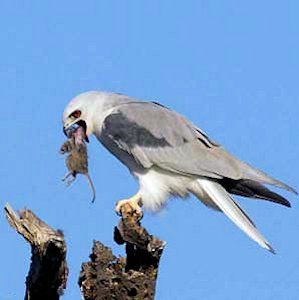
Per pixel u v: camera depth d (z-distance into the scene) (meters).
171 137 12.45
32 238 8.12
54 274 8.12
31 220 8.31
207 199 12.39
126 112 12.77
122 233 9.02
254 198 12.30
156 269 9.01
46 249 7.98
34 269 8.19
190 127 12.80
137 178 12.47
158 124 12.59
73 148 11.80
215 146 12.77
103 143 12.91
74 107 13.02
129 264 9.06
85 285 8.66
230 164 12.27
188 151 12.38
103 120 12.77
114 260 8.72
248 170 12.23
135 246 9.01
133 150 12.37
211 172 12.19
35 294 8.29
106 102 13.09
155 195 12.20
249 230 11.52
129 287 8.67
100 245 8.72
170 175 12.34
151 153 12.29
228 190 12.54
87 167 11.64
